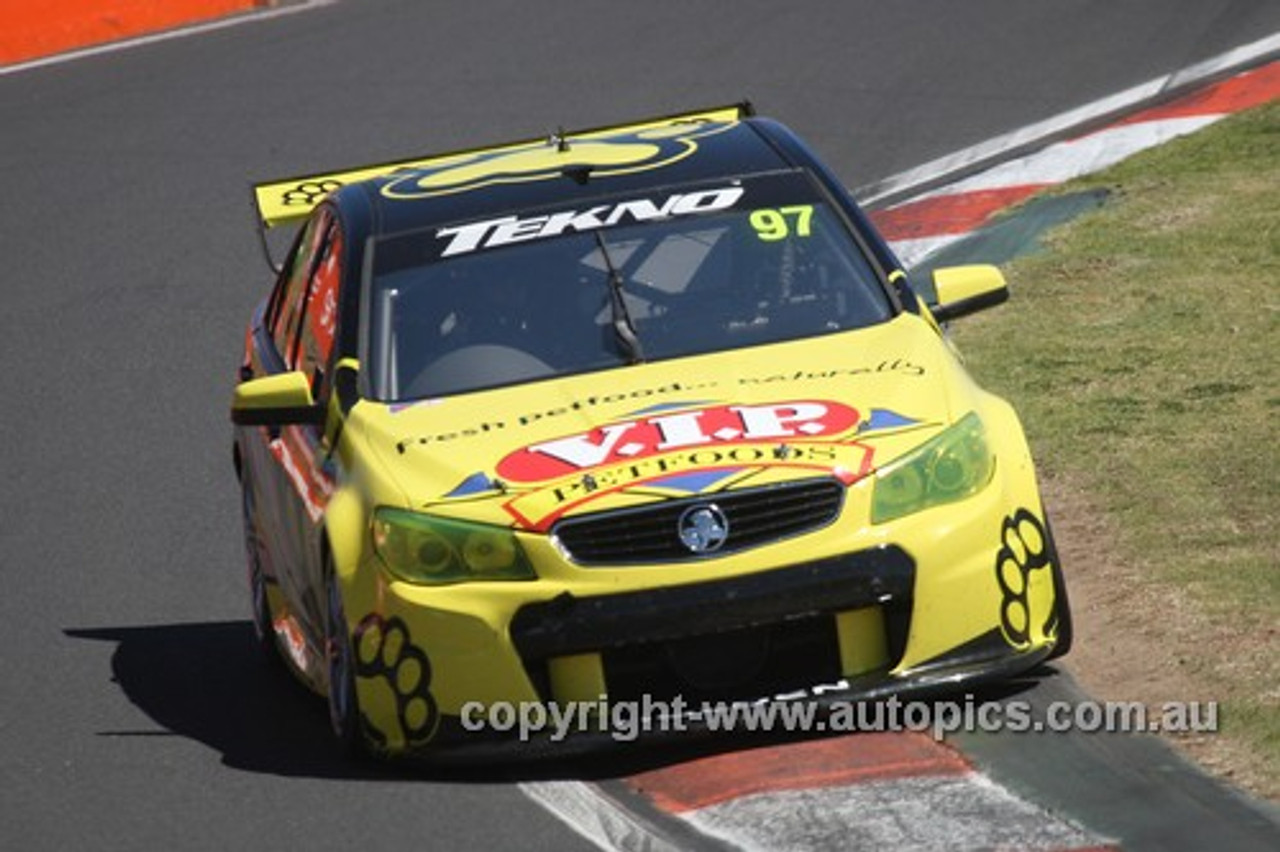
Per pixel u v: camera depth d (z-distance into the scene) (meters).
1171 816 20.88
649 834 21.81
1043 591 24.09
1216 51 59.06
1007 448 24.78
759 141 29.22
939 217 48.50
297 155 59.78
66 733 27.47
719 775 23.02
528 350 26.22
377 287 27.22
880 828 21.20
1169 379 36.34
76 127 65.31
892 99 58.56
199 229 54.91
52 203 58.44
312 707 27.77
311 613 26.83
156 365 46.06
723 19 68.69
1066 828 20.80
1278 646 24.83
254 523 30.42
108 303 50.34
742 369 25.44
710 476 23.27
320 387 27.06
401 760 23.83
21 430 42.94
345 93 65.38
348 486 24.80
